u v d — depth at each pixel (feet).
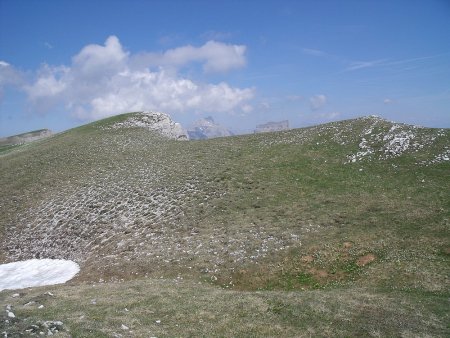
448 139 166.91
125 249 135.95
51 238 157.17
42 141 324.39
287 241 120.26
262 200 153.48
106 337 65.57
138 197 171.94
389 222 120.16
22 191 198.59
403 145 171.53
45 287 110.22
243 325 73.92
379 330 69.77
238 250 120.47
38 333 64.95
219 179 176.86
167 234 140.15
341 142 193.67
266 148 209.56
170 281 106.83
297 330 71.72
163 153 229.45
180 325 74.13
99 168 212.64
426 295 83.66
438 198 129.49
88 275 124.16
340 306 80.38
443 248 100.58
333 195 148.15
